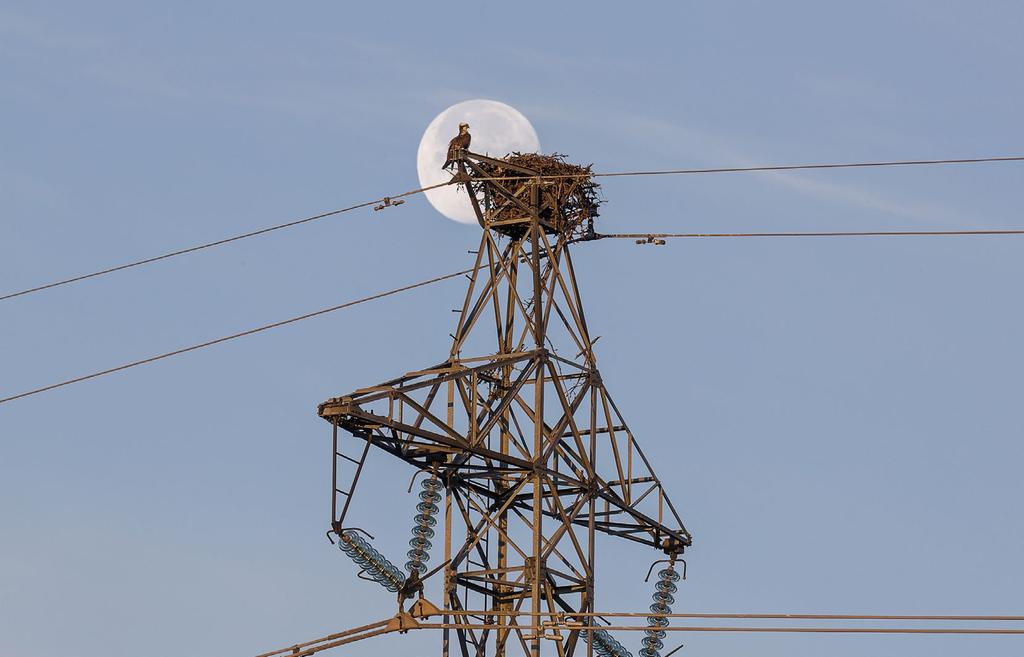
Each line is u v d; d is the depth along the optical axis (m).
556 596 88.56
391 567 84.62
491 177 90.19
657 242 89.88
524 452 89.81
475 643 87.88
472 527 88.12
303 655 84.75
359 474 84.06
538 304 88.81
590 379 90.25
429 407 88.69
